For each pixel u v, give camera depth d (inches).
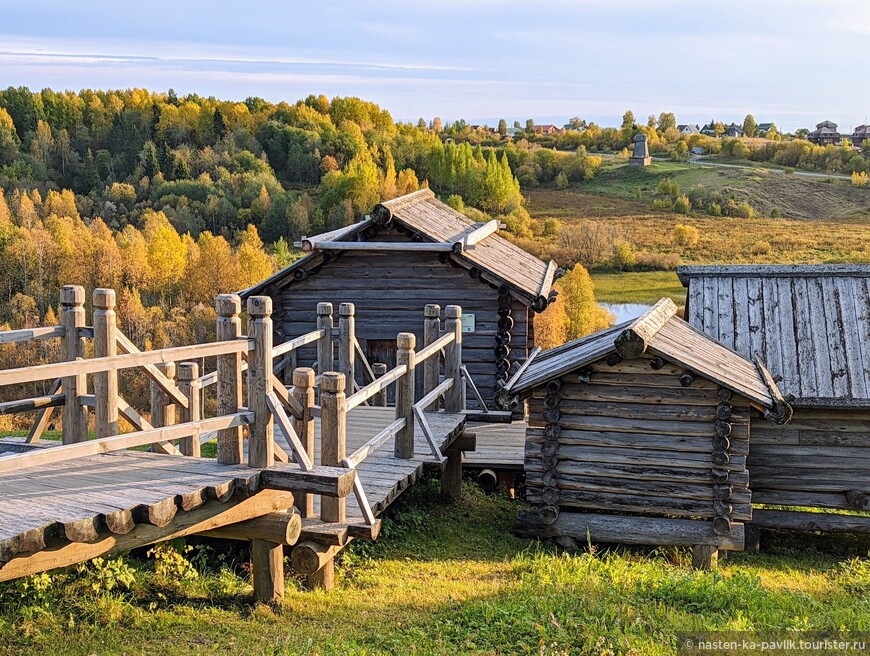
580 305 1909.4
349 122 5792.3
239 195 4347.9
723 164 5915.4
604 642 271.0
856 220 4020.7
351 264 679.1
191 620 282.4
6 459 229.0
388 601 312.8
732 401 400.2
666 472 409.1
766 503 478.0
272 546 299.3
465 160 4658.0
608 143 7534.5
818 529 471.8
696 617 303.7
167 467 294.4
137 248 2947.8
